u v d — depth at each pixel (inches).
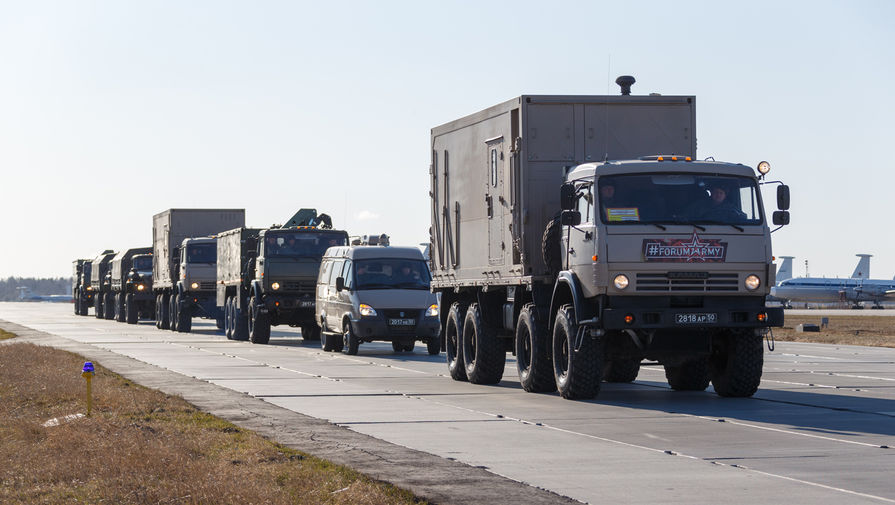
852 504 601.0
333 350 2219.5
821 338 2903.5
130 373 1519.4
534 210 1236.5
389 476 673.6
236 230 2736.2
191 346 2386.8
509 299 1317.7
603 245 1099.3
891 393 1257.4
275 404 1129.4
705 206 1125.1
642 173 1126.4
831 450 804.0
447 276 1488.7
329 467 694.5
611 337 1184.8
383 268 2129.7
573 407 1111.0
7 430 889.5
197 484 600.4
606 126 1247.5
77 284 5605.3
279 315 2544.3
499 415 1036.5
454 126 1450.5
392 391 1295.5
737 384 1189.1
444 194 1492.4
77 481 647.8
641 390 1323.8
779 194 1139.3
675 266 1103.6
